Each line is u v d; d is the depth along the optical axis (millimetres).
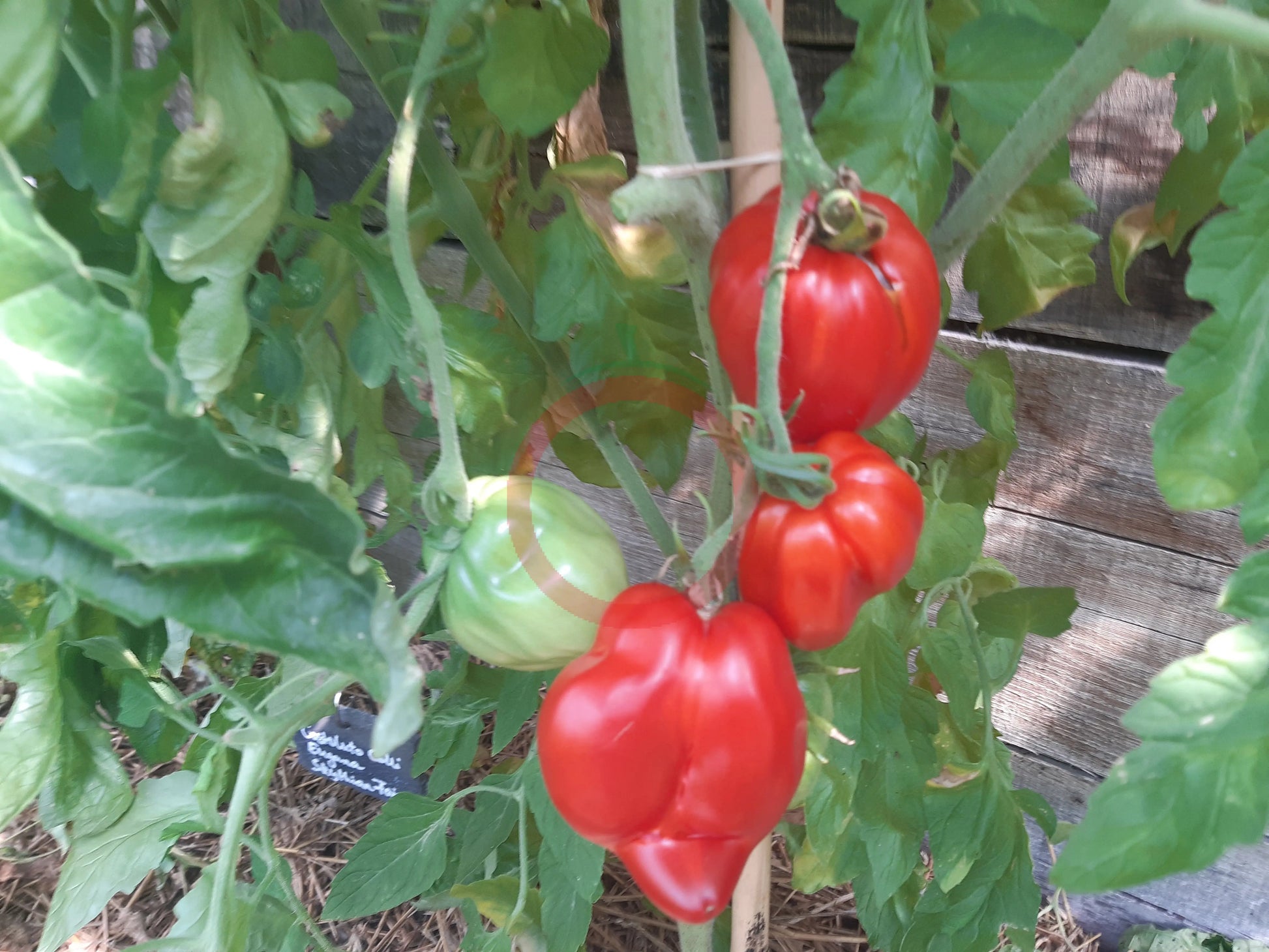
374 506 809
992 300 410
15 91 214
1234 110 345
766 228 227
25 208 185
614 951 685
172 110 570
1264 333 225
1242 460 229
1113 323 494
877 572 238
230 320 288
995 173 287
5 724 425
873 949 656
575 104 303
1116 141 448
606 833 245
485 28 315
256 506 202
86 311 190
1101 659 599
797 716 245
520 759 647
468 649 292
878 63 277
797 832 555
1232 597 218
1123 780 210
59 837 520
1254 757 207
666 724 233
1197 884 653
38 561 206
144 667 496
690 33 299
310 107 287
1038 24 270
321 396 397
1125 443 523
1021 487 569
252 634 209
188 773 511
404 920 712
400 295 359
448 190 359
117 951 659
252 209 282
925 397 572
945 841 448
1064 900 711
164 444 197
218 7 271
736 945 511
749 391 240
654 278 359
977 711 499
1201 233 224
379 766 698
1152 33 229
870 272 220
